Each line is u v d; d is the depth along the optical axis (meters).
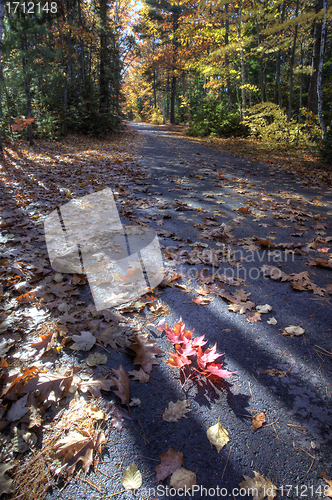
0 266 2.73
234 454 1.33
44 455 1.29
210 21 21.44
